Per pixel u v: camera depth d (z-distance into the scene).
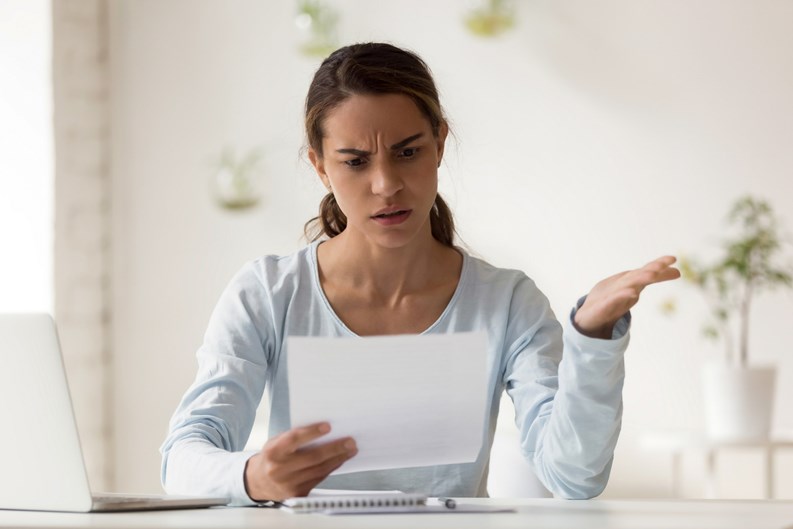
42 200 4.59
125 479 4.92
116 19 4.96
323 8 4.67
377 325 1.85
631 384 4.27
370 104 1.63
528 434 1.67
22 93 4.61
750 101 4.19
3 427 1.32
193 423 1.63
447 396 1.32
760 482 4.11
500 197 4.46
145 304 4.92
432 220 1.95
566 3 4.38
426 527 1.08
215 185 4.81
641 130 4.30
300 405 1.29
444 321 1.85
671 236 4.27
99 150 4.92
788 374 4.09
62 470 1.28
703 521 1.14
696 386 4.20
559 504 1.39
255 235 4.79
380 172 1.63
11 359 1.29
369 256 1.84
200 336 4.85
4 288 4.60
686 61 4.25
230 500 1.38
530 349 1.82
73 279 4.75
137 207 4.93
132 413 4.92
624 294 1.33
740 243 3.89
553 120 4.41
